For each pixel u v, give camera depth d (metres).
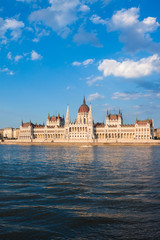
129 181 38.56
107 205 25.98
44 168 55.44
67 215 23.11
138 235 18.83
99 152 119.44
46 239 18.33
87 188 33.84
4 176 44.16
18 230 19.83
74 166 59.09
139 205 25.81
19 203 26.89
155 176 43.09
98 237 18.58
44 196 29.73
